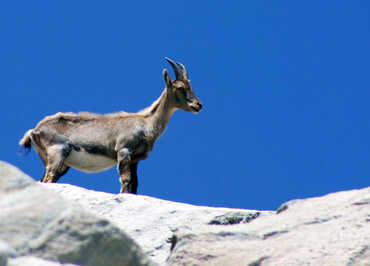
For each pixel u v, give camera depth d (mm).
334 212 30938
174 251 29031
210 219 37969
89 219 18953
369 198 31578
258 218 34969
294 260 26547
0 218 18266
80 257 18500
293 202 33969
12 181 19391
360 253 26484
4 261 16406
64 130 62406
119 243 19016
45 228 18453
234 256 27625
